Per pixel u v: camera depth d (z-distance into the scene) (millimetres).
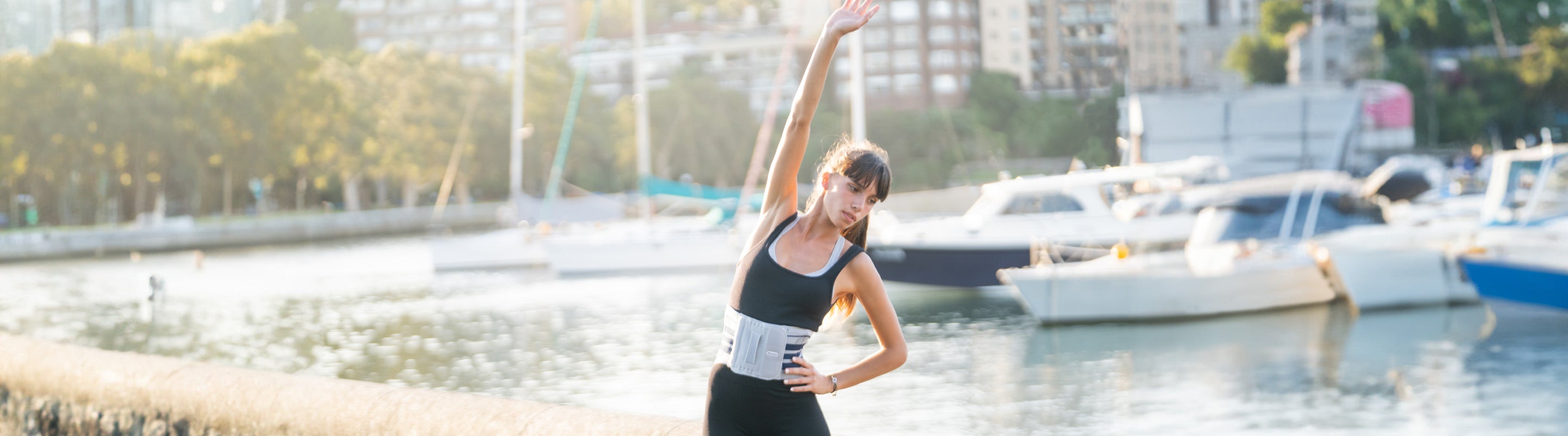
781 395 2445
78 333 15664
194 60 49531
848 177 2377
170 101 47156
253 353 13273
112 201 47625
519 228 25141
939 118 64125
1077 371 10484
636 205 30141
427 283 21938
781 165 2523
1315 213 15414
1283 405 8750
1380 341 11648
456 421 3656
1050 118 56438
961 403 9133
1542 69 53125
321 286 22000
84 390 4930
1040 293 13219
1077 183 16422
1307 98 15422
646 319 15477
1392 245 14984
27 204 46000
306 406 4055
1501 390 8992
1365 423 8109
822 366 10891
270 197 63219
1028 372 10484
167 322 16656
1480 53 55750
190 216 49062
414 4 109688
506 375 11188
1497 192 14828
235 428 4285
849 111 69312
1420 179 27578
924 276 16531
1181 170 15766
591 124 72438
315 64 54344
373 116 62969
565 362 11844
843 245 2469
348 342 13953
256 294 20734
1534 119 54312
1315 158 15461
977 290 16453
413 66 66562
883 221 18391
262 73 51531
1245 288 13773
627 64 103375
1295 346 11531
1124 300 13273
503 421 3574
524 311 16719
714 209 24281
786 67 23891
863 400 9305
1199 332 12625
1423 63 53875
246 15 56344
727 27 106312
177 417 4504
